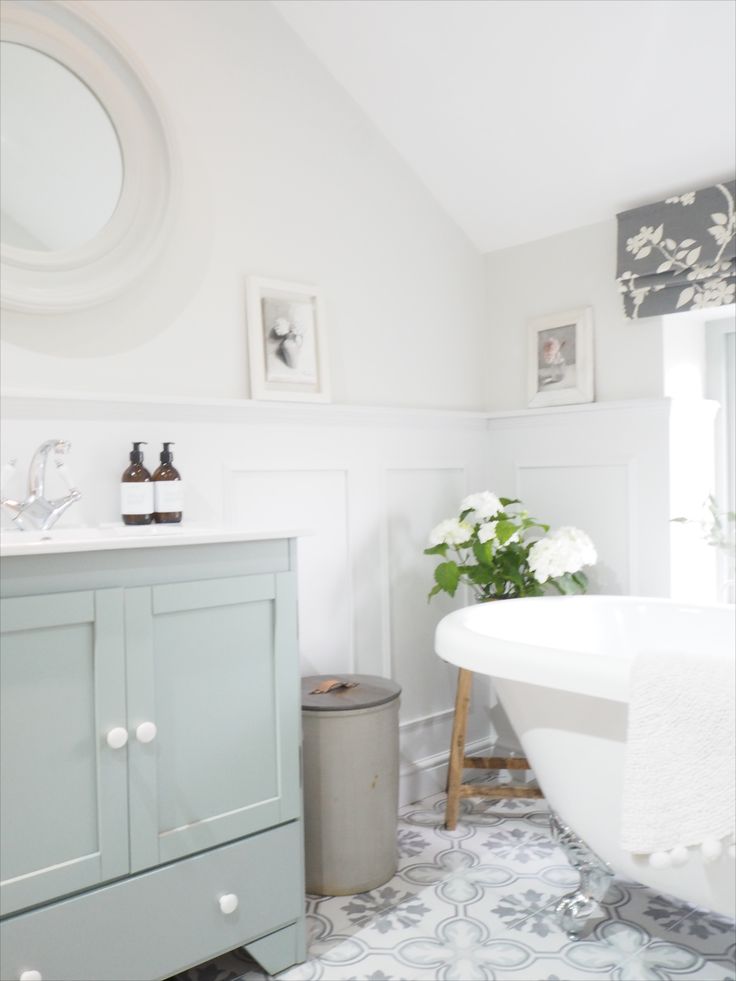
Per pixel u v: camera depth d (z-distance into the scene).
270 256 2.70
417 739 3.08
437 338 3.20
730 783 1.58
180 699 1.83
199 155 2.53
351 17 2.66
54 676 1.67
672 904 2.28
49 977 1.65
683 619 2.47
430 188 3.17
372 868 2.36
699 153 2.59
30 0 2.16
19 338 2.19
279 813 1.99
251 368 2.60
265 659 1.97
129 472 2.26
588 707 1.87
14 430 2.15
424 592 3.12
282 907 1.99
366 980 1.95
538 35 2.47
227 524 2.41
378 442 2.96
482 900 2.29
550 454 3.14
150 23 2.43
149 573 1.79
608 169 2.78
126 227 2.33
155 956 1.79
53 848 1.66
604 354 2.98
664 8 2.27
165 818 1.81
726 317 2.89
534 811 2.91
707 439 2.96
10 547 1.60
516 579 2.75
